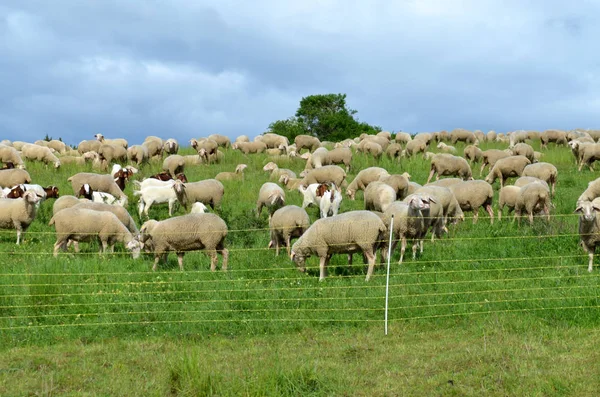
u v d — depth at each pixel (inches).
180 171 1098.1
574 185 987.3
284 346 371.6
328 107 2812.5
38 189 781.3
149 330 400.8
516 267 523.2
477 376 312.3
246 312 426.0
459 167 973.2
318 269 539.8
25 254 578.6
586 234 509.0
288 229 586.6
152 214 833.5
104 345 376.8
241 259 579.8
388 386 307.4
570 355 337.7
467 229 695.7
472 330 389.7
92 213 576.1
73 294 436.5
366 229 490.6
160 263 561.3
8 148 1099.3
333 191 747.4
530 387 296.7
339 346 369.4
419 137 1599.4
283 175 989.2
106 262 535.5
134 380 318.7
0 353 361.4
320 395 297.7
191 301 441.7
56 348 371.6
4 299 429.7
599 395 286.0
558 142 1574.8
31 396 299.0
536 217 687.1
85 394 301.0
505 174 936.3
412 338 381.7
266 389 293.9
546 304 421.4
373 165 1194.6
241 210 842.2
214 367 327.9
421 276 498.0
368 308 427.5
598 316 400.5
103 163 1160.2
